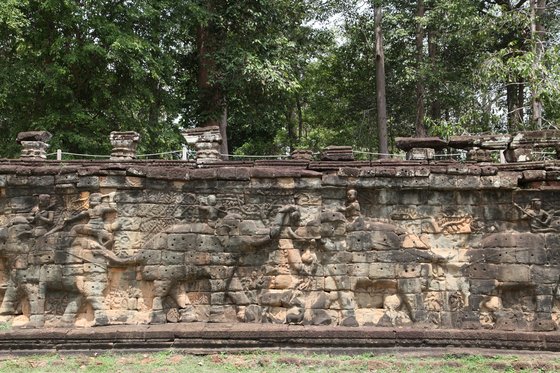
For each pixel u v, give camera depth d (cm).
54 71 1734
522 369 959
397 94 2652
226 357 1023
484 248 1105
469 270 1104
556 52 1733
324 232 1120
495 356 1009
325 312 1103
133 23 1898
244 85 2055
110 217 1125
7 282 1138
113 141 1331
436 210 1129
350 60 2719
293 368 978
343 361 1001
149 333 1056
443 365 976
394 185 1119
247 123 2402
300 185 1132
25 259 1122
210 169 1141
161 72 1945
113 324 1095
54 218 1132
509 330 1062
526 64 1742
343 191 1137
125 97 1873
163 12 1977
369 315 1103
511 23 2033
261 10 2142
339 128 2961
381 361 995
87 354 1045
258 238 1119
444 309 1095
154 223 1133
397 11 2497
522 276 1077
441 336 1050
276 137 3406
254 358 1016
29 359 1019
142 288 1123
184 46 2331
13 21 1594
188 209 1143
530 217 1100
